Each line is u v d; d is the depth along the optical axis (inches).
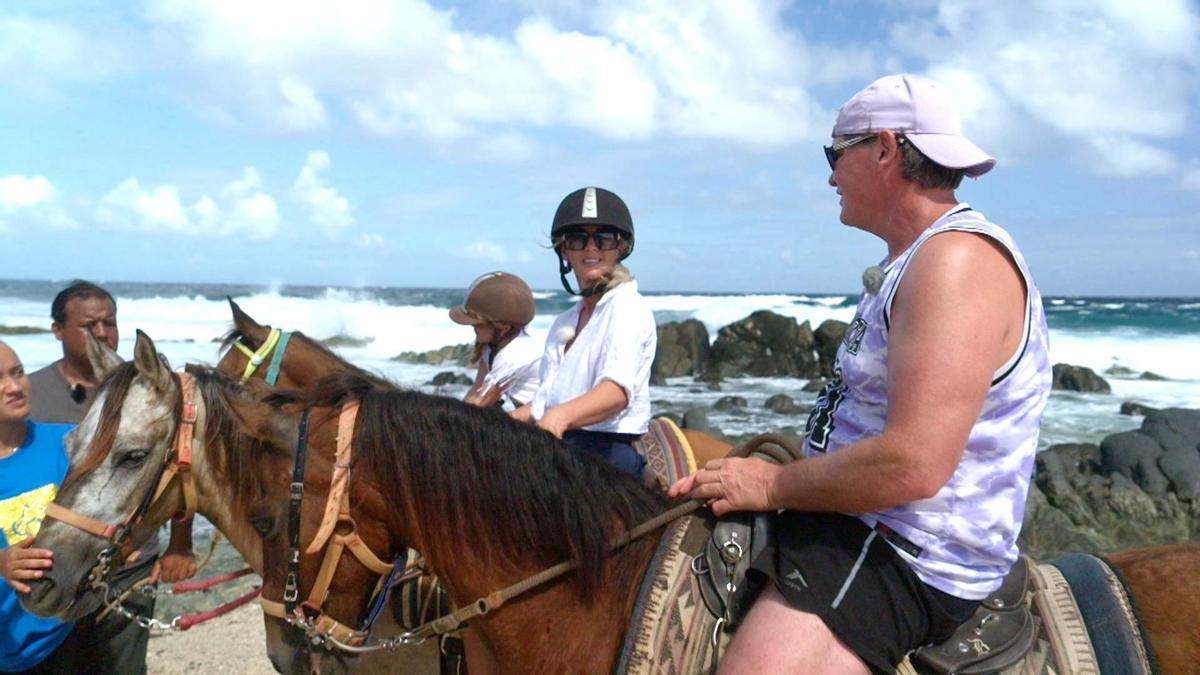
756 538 87.6
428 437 96.5
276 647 98.0
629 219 149.6
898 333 81.0
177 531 149.2
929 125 85.3
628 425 145.9
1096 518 447.2
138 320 1370.6
